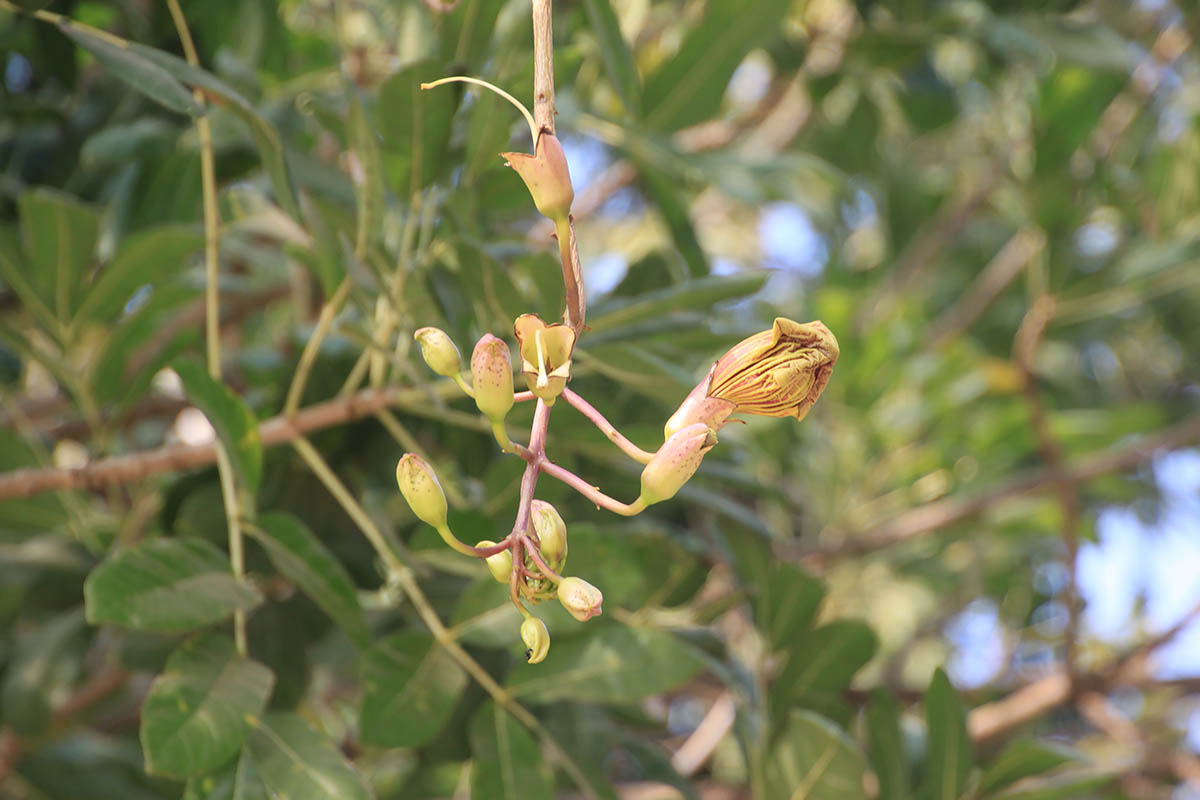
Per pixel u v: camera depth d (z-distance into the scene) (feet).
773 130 10.59
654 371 4.93
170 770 4.53
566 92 6.62
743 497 9.64
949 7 7.77
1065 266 9.06
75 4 6.16
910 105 9.24
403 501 6.01
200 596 4.72
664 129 6.46
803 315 10.49
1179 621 8.64
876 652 5.66
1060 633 10.82
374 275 4.99
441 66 4.86
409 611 5.60
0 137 6.66
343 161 6.75
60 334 5.62
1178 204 9.20
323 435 5.77
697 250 6.53
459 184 5.03
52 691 5.74
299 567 4.94
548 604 5.05
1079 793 5.49
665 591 5.81
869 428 10.07
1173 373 12.64
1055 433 9.95
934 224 11.44
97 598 4.59
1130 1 10.21
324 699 8.02
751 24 6.17
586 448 5.41
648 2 6.88
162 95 4.76
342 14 6.66
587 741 5.50
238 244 6.77
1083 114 8.38
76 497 5.93
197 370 4.89
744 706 5.44
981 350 11.57
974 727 8.45
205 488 5.63
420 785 7.70
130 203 6.41
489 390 4.11
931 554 10.45
